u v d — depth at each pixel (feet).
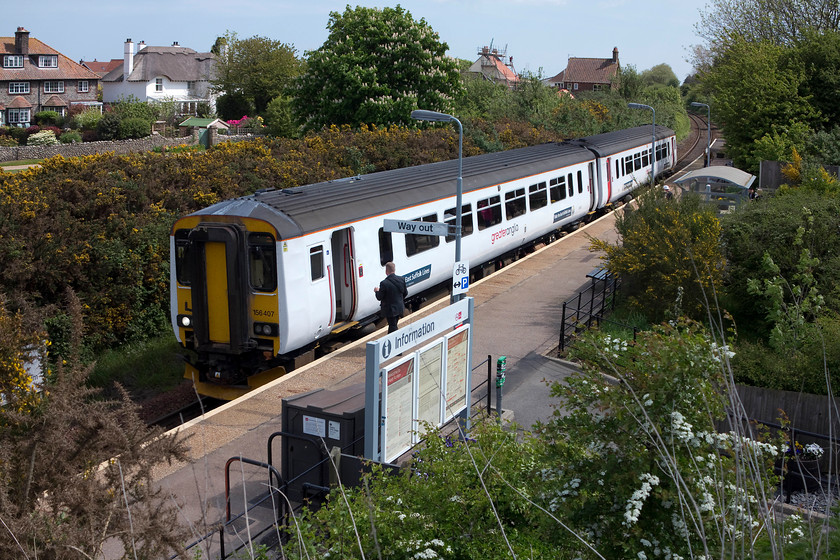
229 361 44.52
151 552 16.40
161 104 238.27
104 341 56.29
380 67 122.72
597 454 17.31
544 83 175.22
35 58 232.53
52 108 232.73
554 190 81.97
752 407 39.75
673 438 15.79
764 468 16.51
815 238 54.24
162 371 54.70
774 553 13.92
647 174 117.50
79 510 16.12
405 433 31.12
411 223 45.19
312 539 19.85
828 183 75.97
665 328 18.83
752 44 131.34
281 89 237.45
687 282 52.65
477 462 21.62
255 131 201.57
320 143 92.07
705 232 53.93
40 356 27.73
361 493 21.85
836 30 147.95
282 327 43.65
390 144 98.17
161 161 71.31
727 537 15.94
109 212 60.49
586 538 16.93
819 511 19.33
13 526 14.79
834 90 120.37
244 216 43.60
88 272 55.36
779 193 76.89
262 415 38.29
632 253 55.26
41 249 52.34
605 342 18.56
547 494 18.34
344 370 45.06
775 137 112.37
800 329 43.21
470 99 162.09
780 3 154.30
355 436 29.32
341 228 48.29
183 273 45.29
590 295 61.82
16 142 186.91
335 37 124.57
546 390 42.75
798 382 39.34
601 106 181.57
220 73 246.88
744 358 41.22
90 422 17.13
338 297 50.72
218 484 30.71
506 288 64.18
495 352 48.73
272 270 43.47
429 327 32.01
